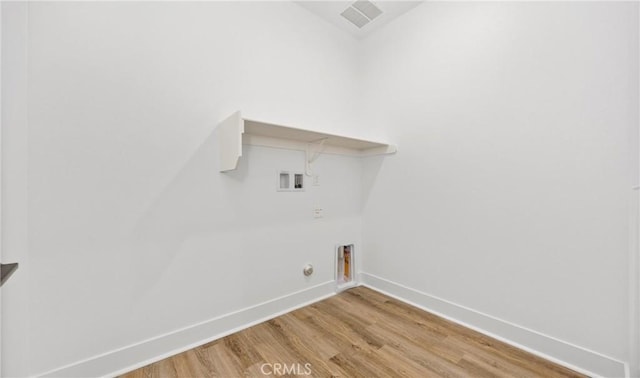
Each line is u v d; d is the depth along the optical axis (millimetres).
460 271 1762
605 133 1218
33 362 1096
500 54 1569
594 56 1248
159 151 1406
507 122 1538
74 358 1181
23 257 1073
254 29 1793
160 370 1296
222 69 1639
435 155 1905
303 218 2047
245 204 1730
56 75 1146
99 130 1242
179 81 1475
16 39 1062
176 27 1474
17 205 1062
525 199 1472
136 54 1345
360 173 2482
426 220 1963
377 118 2334
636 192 1105
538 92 1422
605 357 1215
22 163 1072
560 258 1355
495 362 1354
